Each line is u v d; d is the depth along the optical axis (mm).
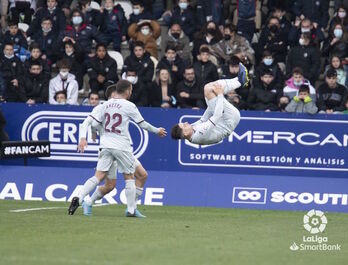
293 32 50875
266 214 37094
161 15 54688
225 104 31656
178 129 31719
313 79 49406
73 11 50938
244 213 37281
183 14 51938
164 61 47219
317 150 42312
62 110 43156
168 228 29406
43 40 50938
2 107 43500
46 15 51562
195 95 45594
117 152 32062
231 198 40469
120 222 30641
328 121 42250
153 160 42781
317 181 40719
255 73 46812
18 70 47500
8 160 42562
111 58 48219
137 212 33031
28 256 22484
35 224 29156
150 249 24250
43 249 23688
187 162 42594
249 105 45969
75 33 50719
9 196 40938
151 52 51062
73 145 43062
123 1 56062
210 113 31953
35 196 40969
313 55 49438
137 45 47375
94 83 48062
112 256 22797
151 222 31172
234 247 25391
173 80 46781
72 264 21453
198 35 50656
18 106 43438
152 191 40656
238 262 22562
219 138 31734
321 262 23500
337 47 50250
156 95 46500
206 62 46688
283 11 52688
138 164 33531
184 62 47656
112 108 32031
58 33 51344
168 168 42719
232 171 42469
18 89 46938
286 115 42250
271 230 30188
